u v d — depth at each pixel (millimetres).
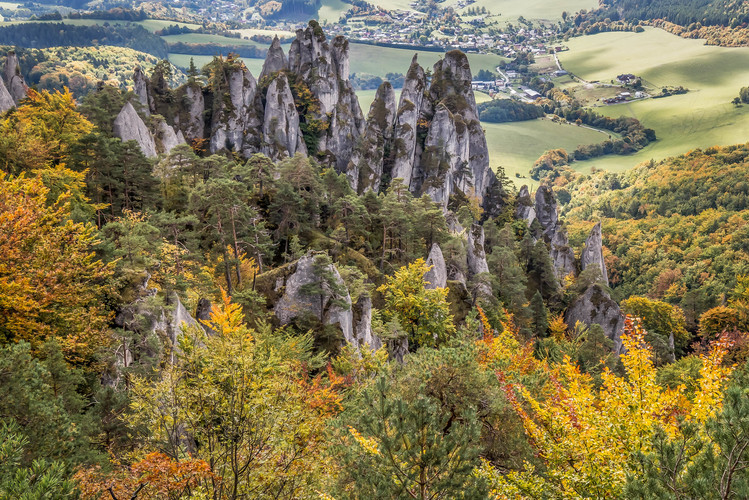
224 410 21578
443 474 19344
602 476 19953
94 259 43312
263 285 60250
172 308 43000
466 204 155125
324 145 142625
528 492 21062
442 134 155375
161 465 18188
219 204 64938
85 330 34906
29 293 33531
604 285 121500
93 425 26000
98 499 18875
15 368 22859
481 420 25969
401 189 106938
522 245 130000
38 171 59406
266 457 20953
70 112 82125
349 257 85250
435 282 87000
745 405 15312
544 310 107812
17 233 35281
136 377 28719
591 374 76875
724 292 165875
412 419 18984
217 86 131625
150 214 66312
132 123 101688
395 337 67875
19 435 17844
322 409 32125
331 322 57938
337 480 21922
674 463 16219
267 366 23312
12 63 114562
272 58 146750
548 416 23547
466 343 29422
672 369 84375
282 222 86875
